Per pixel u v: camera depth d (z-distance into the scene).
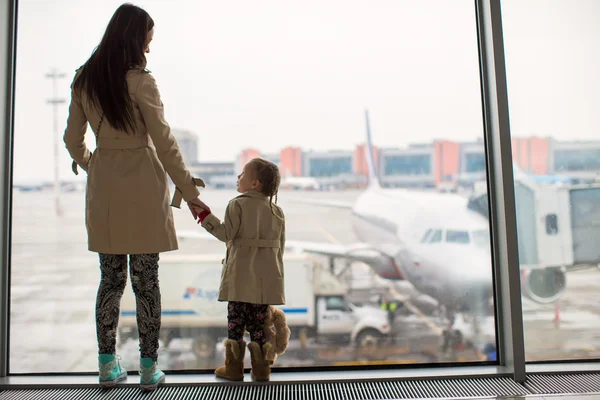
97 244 2.03
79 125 2.10
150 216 2.04
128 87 2.00
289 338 2.45
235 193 2.48
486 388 2.19
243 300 2.16
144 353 2.12
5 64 2.41
